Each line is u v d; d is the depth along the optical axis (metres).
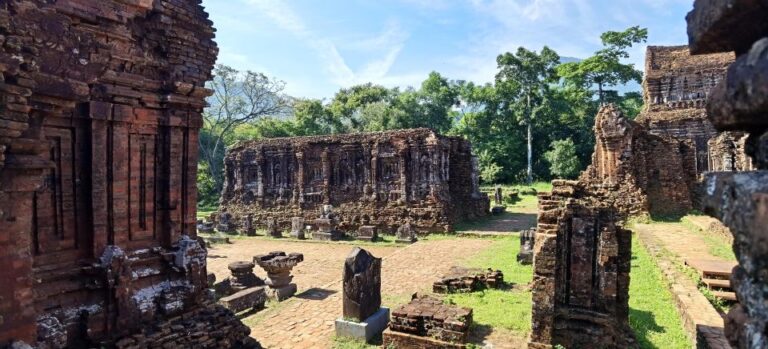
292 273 18.08
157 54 7.29
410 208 28.47
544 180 54.91
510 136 56.50
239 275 15.35
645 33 48.81
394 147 29.34
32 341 4.68
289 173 33.69
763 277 1.77
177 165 7.57
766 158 2.07
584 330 8.27
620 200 22.28
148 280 7.12
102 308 6.32
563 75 53.38
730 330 2.13
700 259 12.68
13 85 4.27
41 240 5.90
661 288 11.81
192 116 7.77
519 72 53.69
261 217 34.09
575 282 8.45
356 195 30.80
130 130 6.93
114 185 6.63
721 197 2.08
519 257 17.05
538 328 8.44
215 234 31.17
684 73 34.03
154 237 7.32
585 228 8.42
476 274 13.72
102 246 6.45
